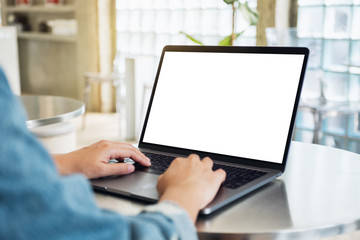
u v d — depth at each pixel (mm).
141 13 4891
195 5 4254
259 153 961
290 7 3447
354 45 3037
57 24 5840
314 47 3281
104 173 875
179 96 1116
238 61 1048
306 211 728
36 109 1583
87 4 5332
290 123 938
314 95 3113
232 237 641
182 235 502
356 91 3057
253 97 1004
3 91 377
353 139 3121
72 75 6047
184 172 688
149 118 1154
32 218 359
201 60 1104
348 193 817
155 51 4777
